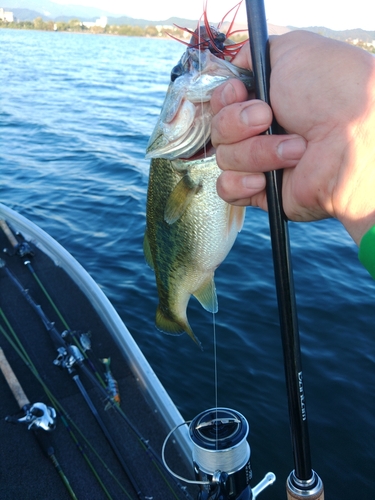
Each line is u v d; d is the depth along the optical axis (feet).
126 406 2.71
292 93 0.89
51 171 8.87
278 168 0.95
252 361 3.95
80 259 5.68
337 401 3.54
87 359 2.93
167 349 4.12
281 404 3.54
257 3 0.93
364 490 2.92
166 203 1.44
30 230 4.29
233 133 0.94
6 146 10.61
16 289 3.63
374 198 0.80
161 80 24.85
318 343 4.12
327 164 0.86
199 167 1.33
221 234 1.42
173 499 2.24
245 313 4.52
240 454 1.50
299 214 0.98
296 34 0.94
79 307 3.43
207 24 1.24
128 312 4.64
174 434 2.52
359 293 4.84
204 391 3.67
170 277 1.58
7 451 2.45
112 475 2.35
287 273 1.04
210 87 1.19
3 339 3.19
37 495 2.25
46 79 22.47
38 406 2.50
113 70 28.66
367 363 3.88
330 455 3.13
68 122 13.30
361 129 0.82
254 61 0.94
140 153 10.16
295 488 1.16
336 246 5.95
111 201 7.34
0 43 45.27
